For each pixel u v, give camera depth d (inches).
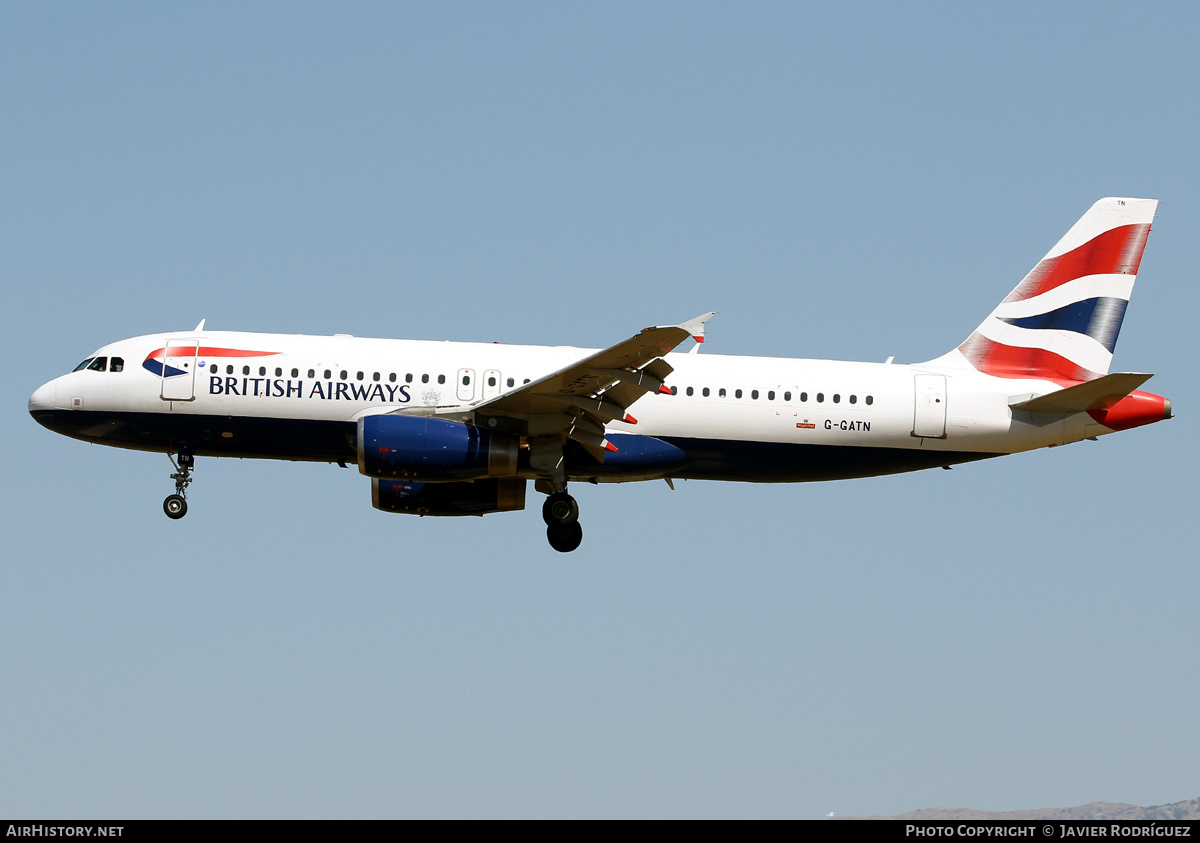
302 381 4087.1
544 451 4067.4
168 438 4126.5
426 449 3941.9
